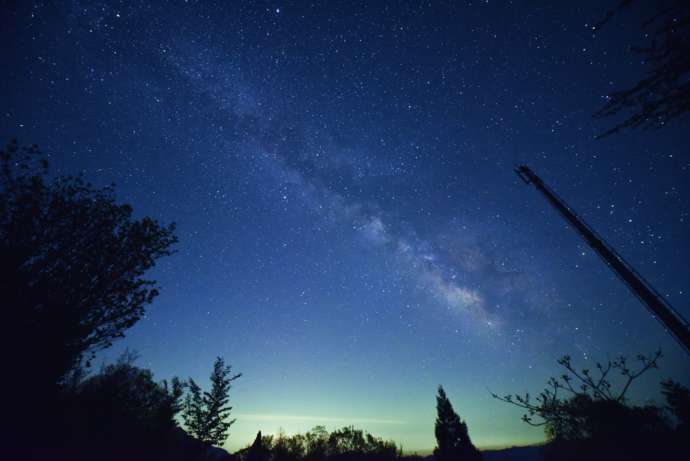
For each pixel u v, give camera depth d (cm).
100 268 655
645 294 571
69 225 638
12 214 597
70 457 700
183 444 1546
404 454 3756
